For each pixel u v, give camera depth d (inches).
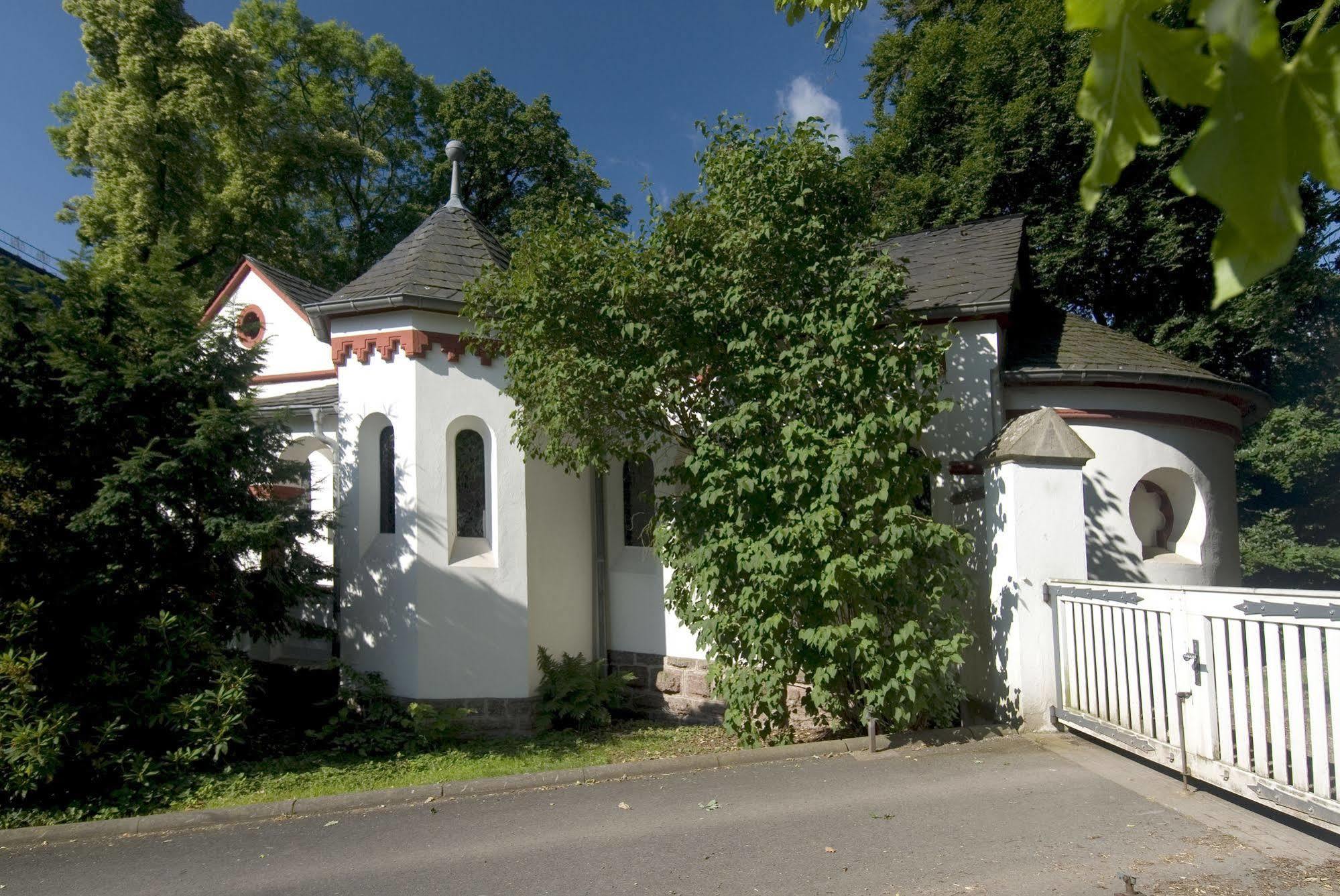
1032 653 278.4
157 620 293.7
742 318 297.0
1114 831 190.9
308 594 359.9
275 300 671.1
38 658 266.2
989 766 243.1
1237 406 432.1
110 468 311.7
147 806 269.6
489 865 190.4
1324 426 659.4
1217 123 42.3
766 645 280.1
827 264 293.1
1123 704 237.0
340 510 401.4
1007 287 357.7
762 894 168.9
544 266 306.0
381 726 364.8
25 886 190.9
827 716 304.7
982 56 696.4
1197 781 219.8
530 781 246.8
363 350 401.1
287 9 1121.4
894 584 277.4
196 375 323.6
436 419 391.2
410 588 380.2
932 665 271.9
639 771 254.2
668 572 411.2
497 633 389.1
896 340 297.1
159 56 848.3
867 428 270.2
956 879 170.9
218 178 879.1
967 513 336.5
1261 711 185.6
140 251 836.0
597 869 184.7
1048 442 282.5
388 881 184.5
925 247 456.1
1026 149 662.5
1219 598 197.3
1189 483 392.8
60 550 292.4
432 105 1249.4
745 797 226.8
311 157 973.2
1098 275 676.7
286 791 283.3
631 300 300.5
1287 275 580.7
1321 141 41.8
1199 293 662.5
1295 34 252.5
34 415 302.5
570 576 421.1
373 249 1189.1
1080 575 282.7
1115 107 45.7
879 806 215.2
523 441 344.8
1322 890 159.0
